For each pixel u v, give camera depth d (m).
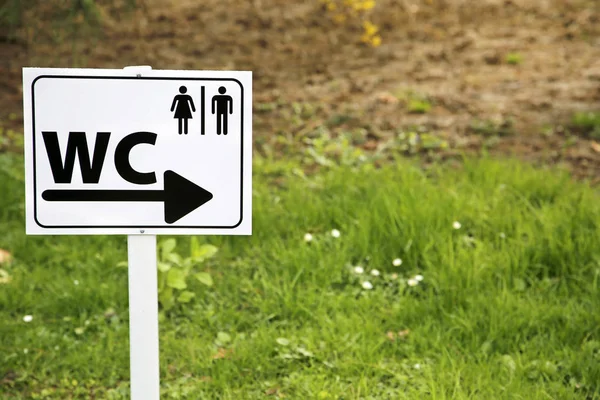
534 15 13.44
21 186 6.61
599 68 10.34
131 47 11.53
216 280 5.12
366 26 12.10
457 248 5.16
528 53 11.33
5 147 7.70
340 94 9.56
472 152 7.45
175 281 4.64
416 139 7.85
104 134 2.47
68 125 2.46
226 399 3.82
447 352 4.10
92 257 5.47
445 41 12.17
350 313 4.62
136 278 2.54
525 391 3.73
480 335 4.30
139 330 2.55
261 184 6.64
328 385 3.95
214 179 2.51
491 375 3.94
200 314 4.70
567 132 7.88
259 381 4.02
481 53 11.41
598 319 4.38
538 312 4.46
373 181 6.30
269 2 14.25
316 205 5.93
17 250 5.59
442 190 6.00
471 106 8.90
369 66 10.95
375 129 8.20
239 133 2.50
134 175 2.49
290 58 11.38
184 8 13.80
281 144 7.88
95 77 2.45
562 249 5.06
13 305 4.85
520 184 6.19
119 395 3.93
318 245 5.21
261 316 4.66
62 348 4.38
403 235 5.29
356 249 5.30
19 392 4.01
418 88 9.74
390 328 4.50
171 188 2.50
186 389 3.93
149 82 2.46
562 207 5.66
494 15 13.55
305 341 4.27
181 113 2.48
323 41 12.25
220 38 12.30
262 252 5.41
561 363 4.02
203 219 2.52
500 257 5.04
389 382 3.99
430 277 4.93
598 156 7.26
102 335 4.48
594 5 13.80
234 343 4.33
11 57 10.59
